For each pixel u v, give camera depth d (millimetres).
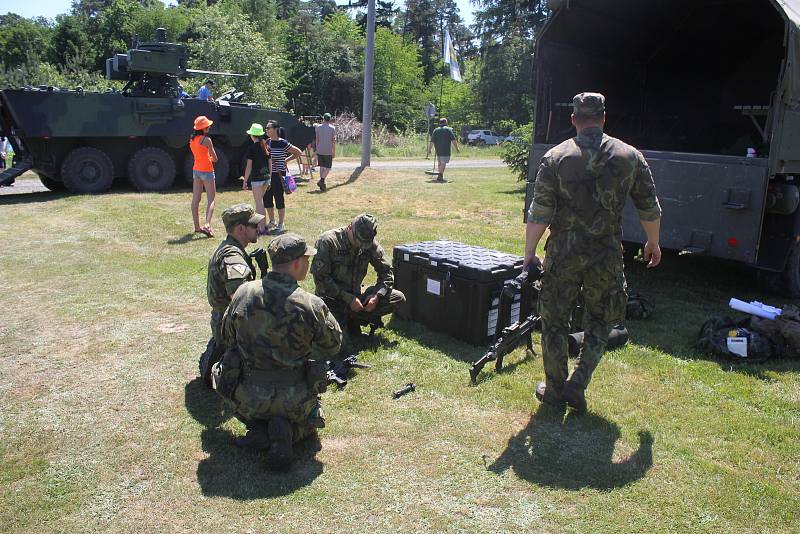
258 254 4457
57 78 35125
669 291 7059
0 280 7059
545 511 3182
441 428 3973
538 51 7207
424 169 20641
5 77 34500
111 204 11820
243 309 3496
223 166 15039
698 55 9773
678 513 3168
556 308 4027
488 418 4105
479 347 5301
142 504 3221
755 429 3994
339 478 3451
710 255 6043
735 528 3064
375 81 57562
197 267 7660
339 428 3957
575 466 3568
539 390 4320
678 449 3748
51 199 12617
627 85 9422
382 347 5293
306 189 14656
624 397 4422
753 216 5773
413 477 3463
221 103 15148
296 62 54156
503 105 54031
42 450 3699
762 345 5035
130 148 14328
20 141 13547
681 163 6105
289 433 3471
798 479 3486
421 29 80625
